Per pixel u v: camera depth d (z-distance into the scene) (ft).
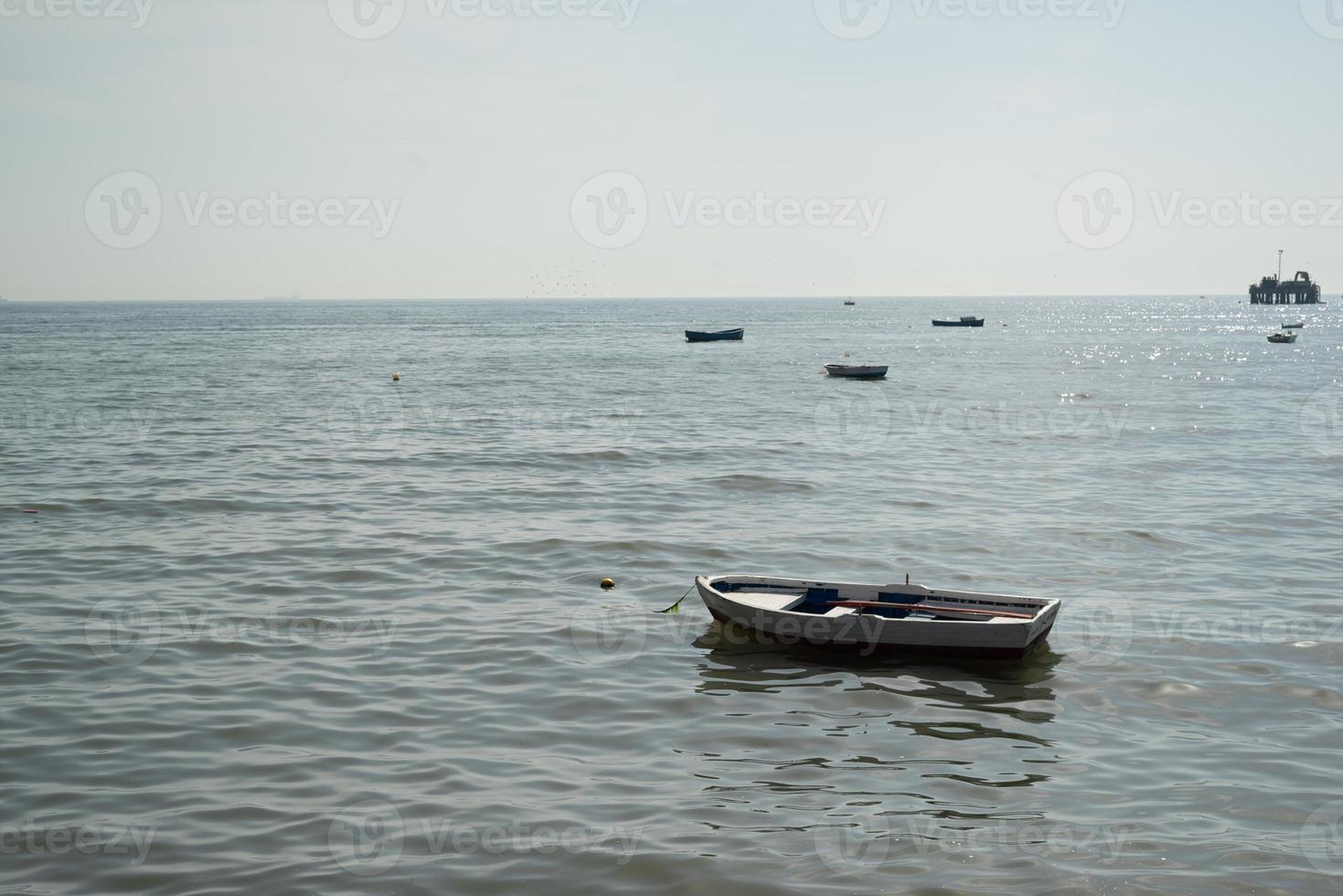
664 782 48.49
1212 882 40.42
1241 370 322.75
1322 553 91.30
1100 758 51.39
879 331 650.84
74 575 82.07
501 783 48.14
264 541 93.15
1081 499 114.73
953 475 129.90
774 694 59.47
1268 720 55.98
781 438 161.17
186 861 41.19
